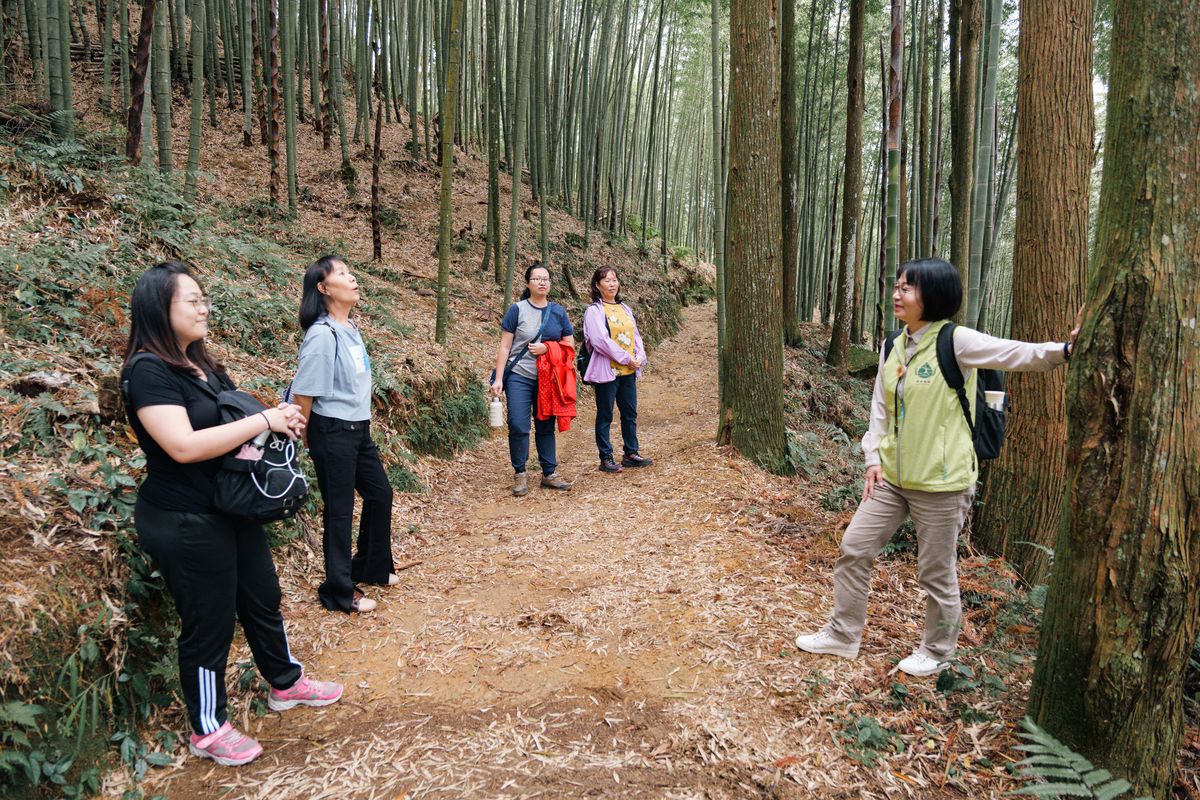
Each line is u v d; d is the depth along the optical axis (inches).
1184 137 67.1
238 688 98.6
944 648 101.7
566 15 664.4
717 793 79.5
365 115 538.0
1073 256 146.2
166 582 81.2
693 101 997.2
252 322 202.2
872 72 634.2
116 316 149.2
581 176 669.3
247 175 449.4
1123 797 75.4
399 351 253.1
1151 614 72.4
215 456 78.1
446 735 90.6
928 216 425.1
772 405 206.2
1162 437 70.1
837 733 90.1
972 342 90.6
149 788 79.4
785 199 458.3
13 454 99.6
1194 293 68.4
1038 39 144.4
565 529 169.3
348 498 122.7
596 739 89.5
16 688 73.4
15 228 166.7
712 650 110.3
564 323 203.6
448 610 127.0
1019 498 152.1
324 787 80.4
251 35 485.4
